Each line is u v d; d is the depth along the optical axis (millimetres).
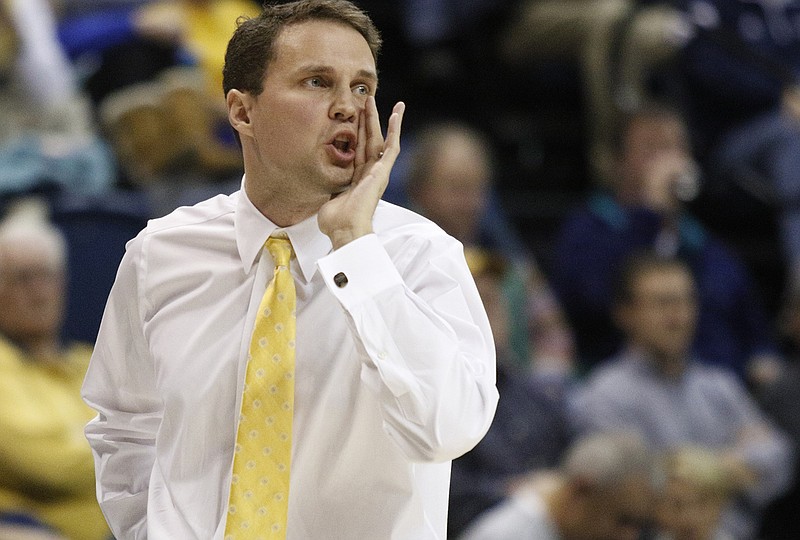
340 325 7887
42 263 16453
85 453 15930
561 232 22891
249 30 7930
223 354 7945
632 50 24391
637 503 15680
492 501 16734
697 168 25656
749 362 22609
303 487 7781
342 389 7785
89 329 18391
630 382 19344
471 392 7410
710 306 22297
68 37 22609
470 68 26188
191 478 7953
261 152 7891
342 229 7598
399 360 7344
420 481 7926
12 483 15609
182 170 20359
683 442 19141
